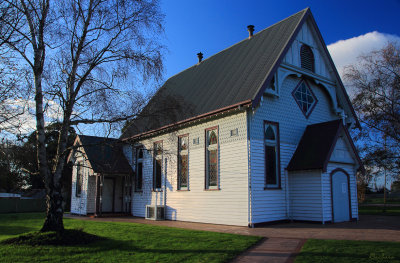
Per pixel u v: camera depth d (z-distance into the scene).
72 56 11.49
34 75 11.30
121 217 22.00
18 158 14.16
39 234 10.69
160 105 12.14
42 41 11.16
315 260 7.79
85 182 24.06
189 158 18.53
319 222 15.16
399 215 20.94
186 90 21.78
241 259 8.38
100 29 11.68
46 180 11.19
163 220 19.27
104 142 11.88
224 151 16.39
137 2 11.55
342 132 16.98
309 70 18.86
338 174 16.52
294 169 16.14
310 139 17.12
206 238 11.20
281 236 11.57
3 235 13.05
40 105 11.29
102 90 11.35
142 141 22.95
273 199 15.60
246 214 14.77
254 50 19.27
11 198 35.62
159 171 21.12
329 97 20.19
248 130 15.29
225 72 19.61
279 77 16.73
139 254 9.05
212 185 16.94
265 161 15.66
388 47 26.28
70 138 24.03
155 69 11.71
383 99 26.09
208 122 17.53
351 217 16.83
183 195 18.59
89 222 17.47
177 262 8.12
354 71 27.36
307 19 19.06
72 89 11.62
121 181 24.86
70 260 8.47
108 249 9.77
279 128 16.70
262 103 16.17
